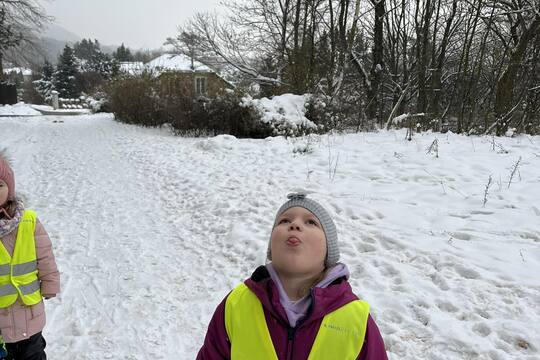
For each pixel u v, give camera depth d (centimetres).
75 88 6988
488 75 2225
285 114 1505
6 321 281
